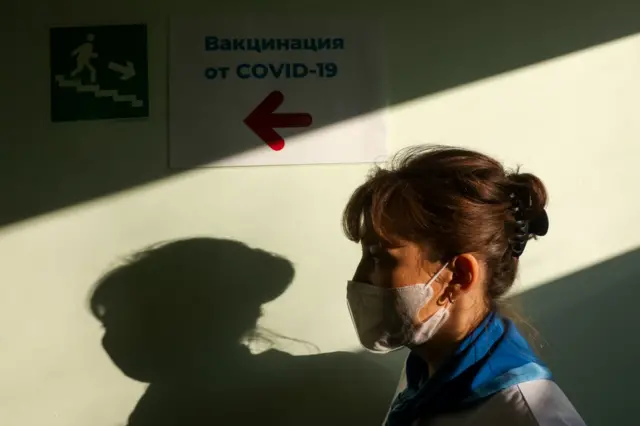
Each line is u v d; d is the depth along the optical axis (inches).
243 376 48.5
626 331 49.4
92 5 47.6
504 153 48.6
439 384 34.1
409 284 34.6
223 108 47.7
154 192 47.9
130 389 48.2
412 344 36.0
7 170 47.6
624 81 48.9
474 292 34.5
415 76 48.2
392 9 48.1
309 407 48.6
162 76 47.6
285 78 47.9
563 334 49.2
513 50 48.5
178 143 47.6
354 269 48.3
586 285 49.2
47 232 47.8
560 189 48.9
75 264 47.9
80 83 47.6
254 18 47.7
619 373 49.5
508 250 34.2
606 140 48.9
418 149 38.7
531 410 30.7
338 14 48.0
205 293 48.2
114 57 47.6
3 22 47.5
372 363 48.8
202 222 48.0
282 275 48.3
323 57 47.9
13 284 47.8
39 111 47.7
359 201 35.9
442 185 32.7
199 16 47.6
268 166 48.0
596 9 48.8
